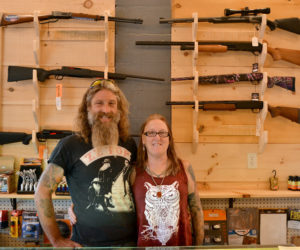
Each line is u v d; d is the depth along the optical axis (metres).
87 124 1.90
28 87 2.62
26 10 2.63
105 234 1.75
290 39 2.70
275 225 2.55
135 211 1.84
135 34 2.67
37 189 1.75
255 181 2.65
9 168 2.57
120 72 2.66
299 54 2.59
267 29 2.69
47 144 2.59
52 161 1.78
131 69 2.66
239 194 2.39
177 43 2.54
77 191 1.78
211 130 2.64
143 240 1.72
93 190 1.76
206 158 2.64
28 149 2.60
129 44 2.67
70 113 2.61
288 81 2.59
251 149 2.66
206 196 2.37
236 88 2.66
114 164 1.82
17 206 2.57
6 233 2.54
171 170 1.83
